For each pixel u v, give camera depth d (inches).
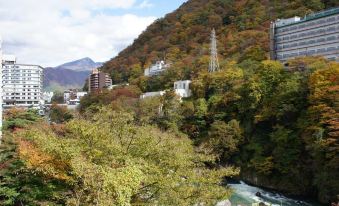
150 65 7450.8
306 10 5561.0
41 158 879.1
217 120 3240.7
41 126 1724.9
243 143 3006.9
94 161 894.4
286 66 3663.9
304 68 3157.0
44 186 930.1
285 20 4731.8
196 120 3479.3
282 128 2600.9
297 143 2482.8
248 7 7258.9
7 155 1104.8
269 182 2576.3
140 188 866.1
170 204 868.0
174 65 6195.9
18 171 993.5
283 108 2650.1
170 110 3614.7
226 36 6668.3
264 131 2918.3
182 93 4505.4
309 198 2316.7
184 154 1008.9
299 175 2383.1
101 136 939.3
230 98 3321.9
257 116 2861.7
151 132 1063.0
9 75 7140.8
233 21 7209.6
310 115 2405.3
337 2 5388.8
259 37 5851.4
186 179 916.6
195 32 7824.8
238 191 2476.6
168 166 949.8
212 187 933.2
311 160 2330.2
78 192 800.9
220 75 3858.3
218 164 2945.4
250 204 2107.5
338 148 2025.1
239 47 5885.8
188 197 899.4
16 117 2191.2
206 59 5649.6
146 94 5044.3
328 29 3983.8
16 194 944.3
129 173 743.1
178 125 3528.5
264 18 6574.8
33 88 7406.5
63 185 904.9
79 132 948.0
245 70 4077.3
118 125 1021.8
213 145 2883.9
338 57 3654.0
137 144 969.5
